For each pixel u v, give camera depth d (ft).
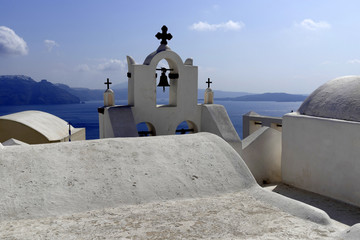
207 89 38.14
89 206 10.87
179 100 34.60
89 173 12.14
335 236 8.79
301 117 26.16
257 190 13.00
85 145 13.67
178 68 34.01
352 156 22.02
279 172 31.01
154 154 13.94
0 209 10.05
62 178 11.66
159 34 33.71
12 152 12.42
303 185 26.30
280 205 11.39
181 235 8.89
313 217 10.12
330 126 23.56
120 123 30.42
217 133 34.06
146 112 32.91
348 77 25.91
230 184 13.26
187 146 14.93
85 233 8.98
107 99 33.40
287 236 8.82
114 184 11.90
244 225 9.70
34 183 11.20
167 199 11.84
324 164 24.21
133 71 32.04
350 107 23.00
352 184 22.15
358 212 20.84
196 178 13.12
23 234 8.86
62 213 10.37
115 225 9.57
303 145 26.08
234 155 14.93
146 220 9.98
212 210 10.96
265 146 30.19
